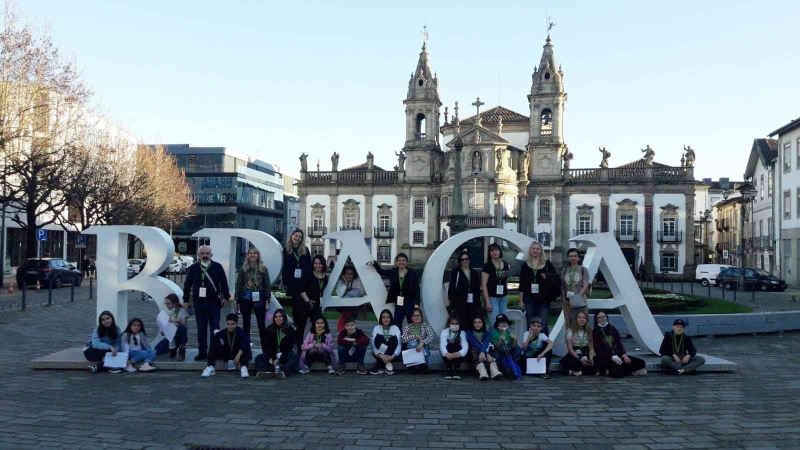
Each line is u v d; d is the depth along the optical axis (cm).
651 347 1230
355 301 1211
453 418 823
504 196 5847
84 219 4331
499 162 5819
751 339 1681
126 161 4650
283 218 10131
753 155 5706
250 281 1166
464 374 1124
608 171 5866
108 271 1228
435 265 1211
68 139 3706
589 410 870
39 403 884
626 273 1238
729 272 4256
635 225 5800
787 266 4803
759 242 5466
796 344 1582
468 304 1131
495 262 1186
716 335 1723
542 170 6003
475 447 703
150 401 902
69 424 779
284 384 1030
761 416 844
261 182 9162
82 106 3344
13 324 1748
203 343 1169
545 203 6000
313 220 6581
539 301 1191
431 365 1154
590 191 5903
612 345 1112
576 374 1111
